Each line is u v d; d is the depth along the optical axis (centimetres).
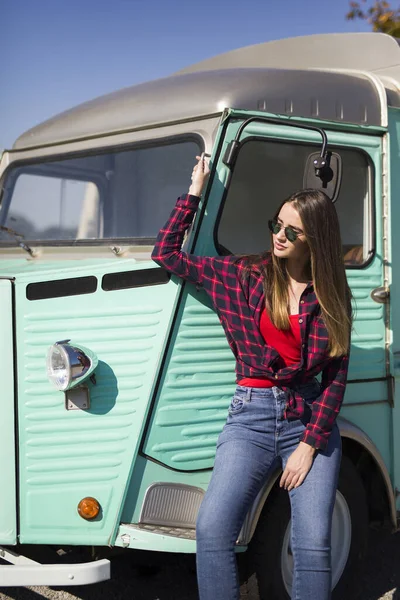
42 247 425
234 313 309
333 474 308
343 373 309
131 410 324
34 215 437
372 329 393
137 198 385
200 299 331
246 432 307
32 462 328
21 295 329
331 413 305
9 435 328
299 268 309
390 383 401
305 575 299
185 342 330
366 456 402
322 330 302
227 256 321
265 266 308
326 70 424
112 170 398
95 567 316
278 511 354
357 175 392
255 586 354
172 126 369
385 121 395
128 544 321
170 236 317
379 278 395
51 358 318
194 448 335
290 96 366
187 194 325
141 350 326
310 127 336
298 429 310
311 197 302
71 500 326
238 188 356
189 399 332
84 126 418
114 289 329
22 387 328
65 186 423
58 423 327
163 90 382
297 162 374
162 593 411
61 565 315
